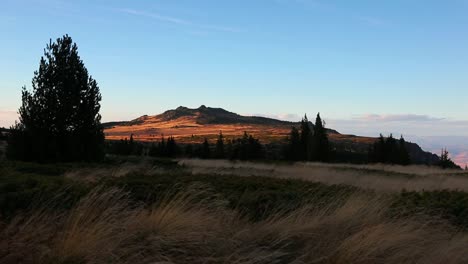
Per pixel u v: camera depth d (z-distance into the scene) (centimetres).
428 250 543
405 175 2319
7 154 1894
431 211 762
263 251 504
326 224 617
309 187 892
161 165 2148
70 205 616
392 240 529
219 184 874
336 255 500
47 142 1870
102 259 441
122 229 526
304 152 6056
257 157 6488
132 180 819
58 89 1922
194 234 525
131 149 6384
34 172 1267
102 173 1228
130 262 447
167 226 544
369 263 484
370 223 627
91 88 2025
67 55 1964
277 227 586
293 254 529
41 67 1942
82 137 1969
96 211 577
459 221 746
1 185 687
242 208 688
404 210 710
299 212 645
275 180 998
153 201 712
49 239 496
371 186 1487
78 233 481
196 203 656
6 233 507
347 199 744
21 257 446
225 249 511
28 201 612
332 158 5950
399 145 6197
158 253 473
